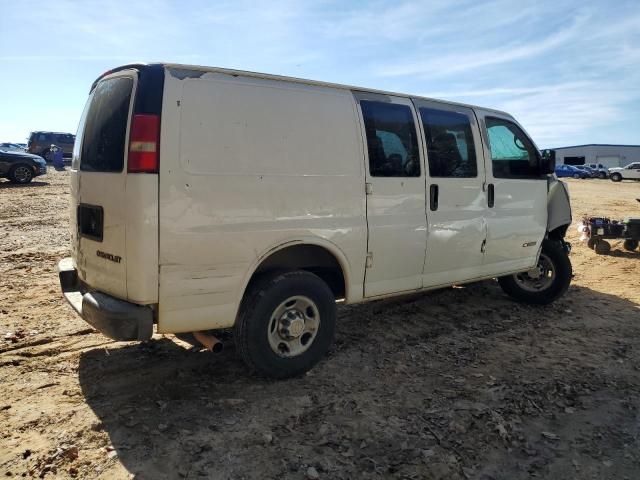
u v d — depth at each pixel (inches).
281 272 153.4
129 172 128.0
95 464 113.0
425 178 186.5
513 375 164.4
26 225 431.8
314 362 160.1
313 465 115.0
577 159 2856.8
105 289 141.3
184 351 175.3
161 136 129.3
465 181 200.7
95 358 168.1
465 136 204.1
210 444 121.3
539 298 242.1
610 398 151.3
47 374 155.7
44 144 1302.9
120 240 132.0
